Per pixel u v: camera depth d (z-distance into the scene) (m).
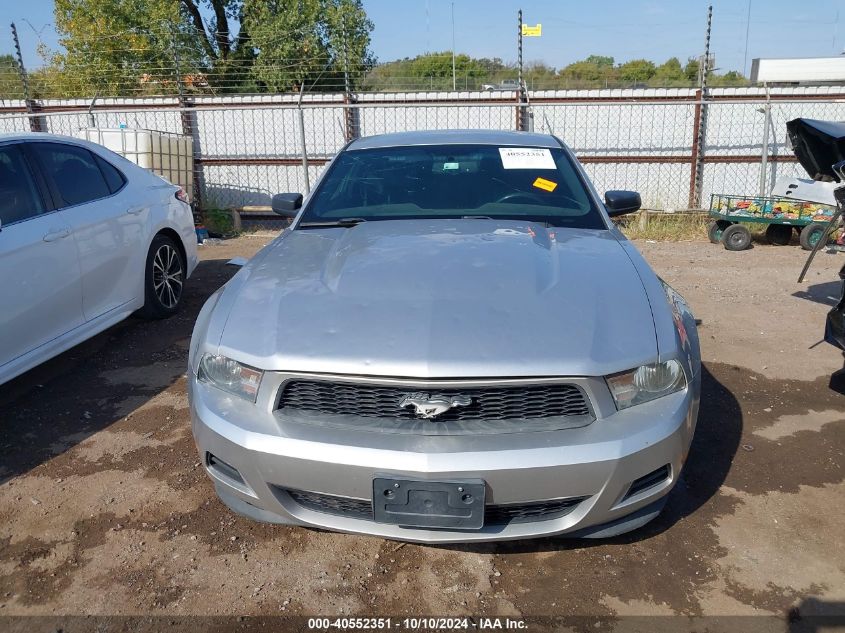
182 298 6.15
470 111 11.52
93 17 19.09
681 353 2.38
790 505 2.90
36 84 13.88
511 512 2.23
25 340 3.74
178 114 11.79
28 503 2.95
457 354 2.15
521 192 3.58
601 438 2.13
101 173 4.75
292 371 2.21
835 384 3.84
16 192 3.88
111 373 4.41
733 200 9.92
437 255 2.77
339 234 3.25
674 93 11.34
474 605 2.33
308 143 11.80
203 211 11.51
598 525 2.31
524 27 11.15
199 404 2.40
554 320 2.30
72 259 4.11
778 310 6.00
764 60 12.46
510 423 2.17
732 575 2.46
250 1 20.84
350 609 2.31
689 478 3.12
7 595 2.39
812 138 4.83
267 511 2.37
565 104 10.68
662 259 8.62
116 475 3.17
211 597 2.37
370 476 2.11
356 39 19.45
